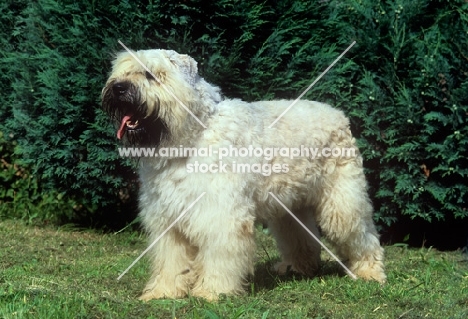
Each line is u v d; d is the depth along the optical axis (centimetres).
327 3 498
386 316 352
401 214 499
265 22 476
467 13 483
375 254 412
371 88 477
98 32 477
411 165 473
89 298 357
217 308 349
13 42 538
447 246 507
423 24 489
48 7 483
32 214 549
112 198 505
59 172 492
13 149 556
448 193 473
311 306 357
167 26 475
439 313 356
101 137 483
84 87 480
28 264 431
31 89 496
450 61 473
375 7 492
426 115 466
